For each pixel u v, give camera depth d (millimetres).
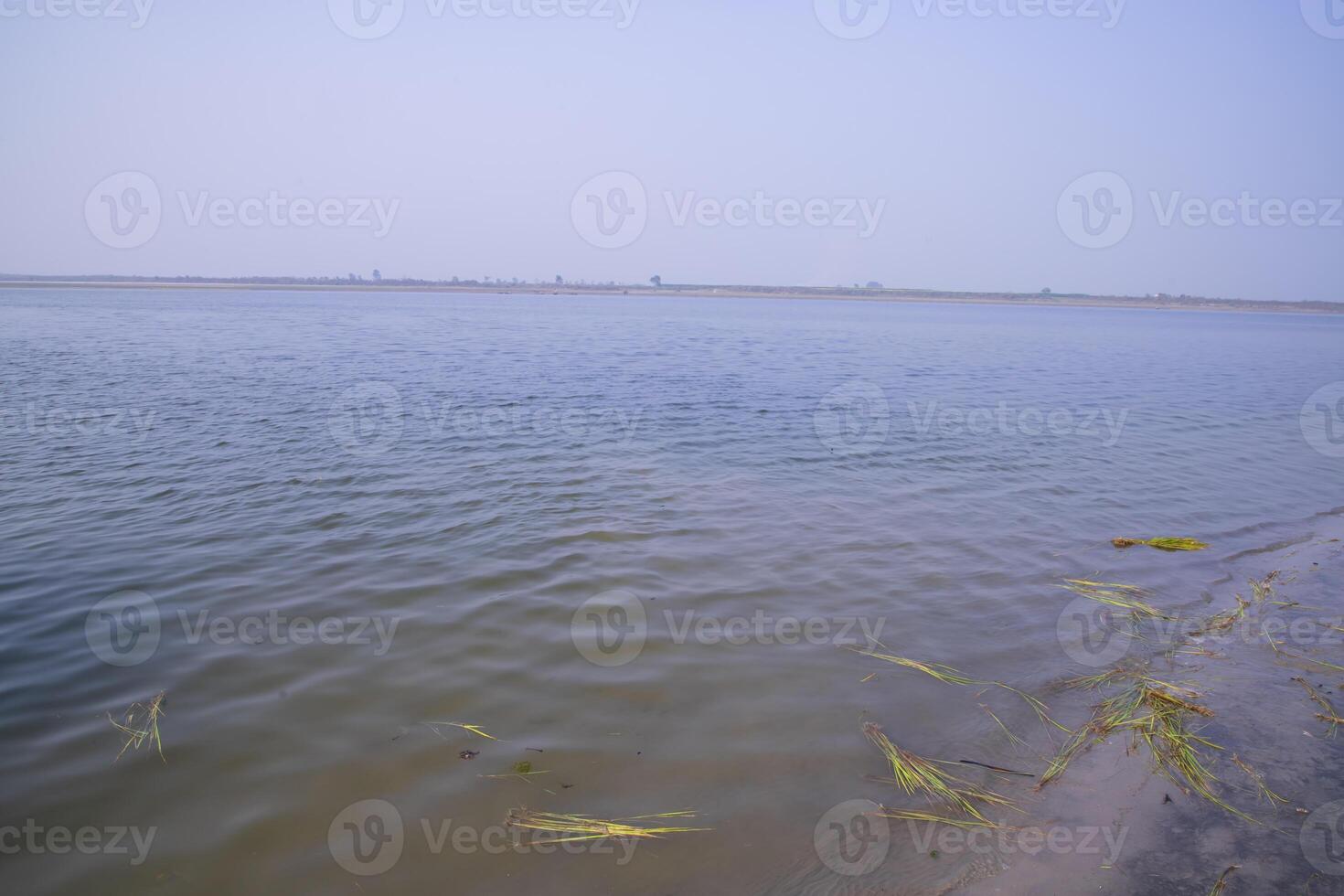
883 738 4531
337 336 34219
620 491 9508
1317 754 4441
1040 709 4902
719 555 7410
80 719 4562
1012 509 9242
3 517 8164
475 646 5523
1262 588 6965
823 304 157500
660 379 20672
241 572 6773
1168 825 3832
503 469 10461
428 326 43062
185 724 4531
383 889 3373
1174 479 11055
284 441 11969
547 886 3410
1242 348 41281
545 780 4117
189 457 10820
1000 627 6047
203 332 34281
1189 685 5234
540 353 28031
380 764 4219
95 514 8289
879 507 9180
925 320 71688
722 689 5031
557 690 4980
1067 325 70062
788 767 4250
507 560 7152
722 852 3619
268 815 3822
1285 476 11484
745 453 11820
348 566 6949
